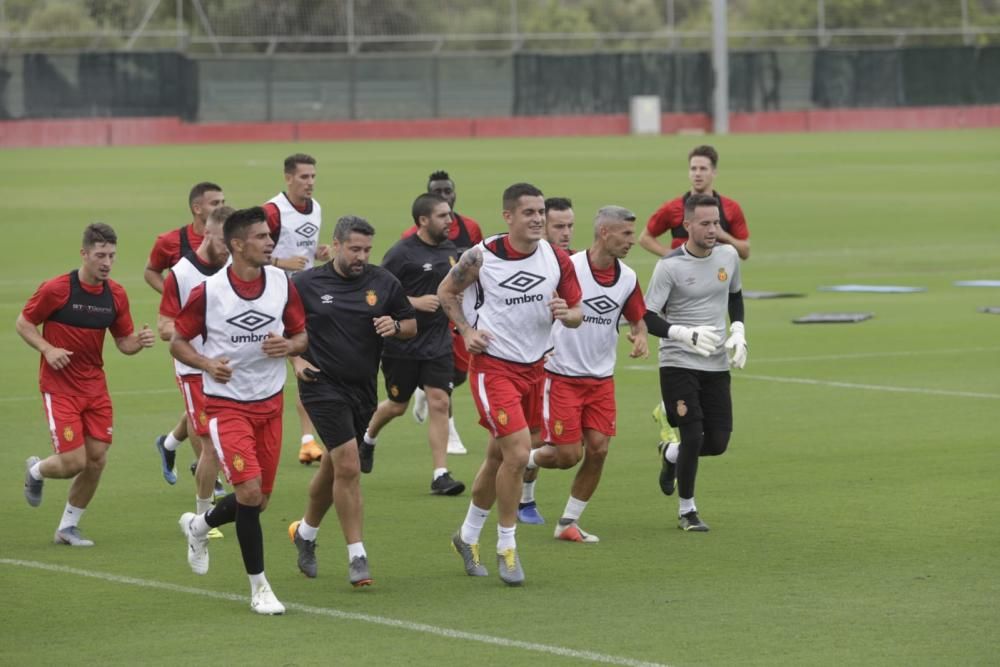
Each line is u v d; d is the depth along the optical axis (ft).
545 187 483.10
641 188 480.64
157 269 138.82
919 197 462.19
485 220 394.32
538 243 105.29
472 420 171.32
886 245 360.28
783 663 84.33
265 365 98.17
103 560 110.93
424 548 114.32
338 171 547.90
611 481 138.21
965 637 88.74
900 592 98.94
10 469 143.64
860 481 134.82
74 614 96.27
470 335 103.04
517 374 104.78
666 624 92.43
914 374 193.57
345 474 101.81
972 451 147.13
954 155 625.82
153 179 508.53
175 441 135.64
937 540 113.29
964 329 232.73
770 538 115.14
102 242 113.39
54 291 113.19
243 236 95.91
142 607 97.96
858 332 230.68
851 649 86.69
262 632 91.91
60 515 126.21
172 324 112.27
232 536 119.03
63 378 114.62
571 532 115.85
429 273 139.54
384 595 100.73
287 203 152.76
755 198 462.60
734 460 145.38
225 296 96.58
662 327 114.93
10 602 99.19
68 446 113.29
